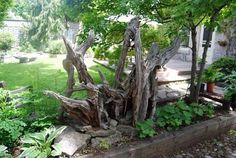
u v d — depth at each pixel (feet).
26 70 25.81
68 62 9.87
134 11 12.75
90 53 35.63
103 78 10.77
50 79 21.06
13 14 50.70
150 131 10.48
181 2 11.61
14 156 8.79
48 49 44.32
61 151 8.71
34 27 48.98
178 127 11.66
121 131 10.53
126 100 11.07
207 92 16.58
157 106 14.15
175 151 11.16
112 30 14.23
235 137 13.06
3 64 30.58
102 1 14.44
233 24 23.56
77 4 15.25
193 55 14.21
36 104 12.26
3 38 42.86
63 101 9.30
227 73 21.16
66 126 9.82
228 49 26.66
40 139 8.93
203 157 10.93
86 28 13.50
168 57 11.35
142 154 9.92
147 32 15.60
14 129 8.94
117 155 9.18
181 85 21.16
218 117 13.42
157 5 13.43
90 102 9.85
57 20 46.16
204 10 11.10
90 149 9.37
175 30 13.10
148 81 10.97
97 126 10.36
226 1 10.86
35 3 51.37
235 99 15.01
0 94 10.92
